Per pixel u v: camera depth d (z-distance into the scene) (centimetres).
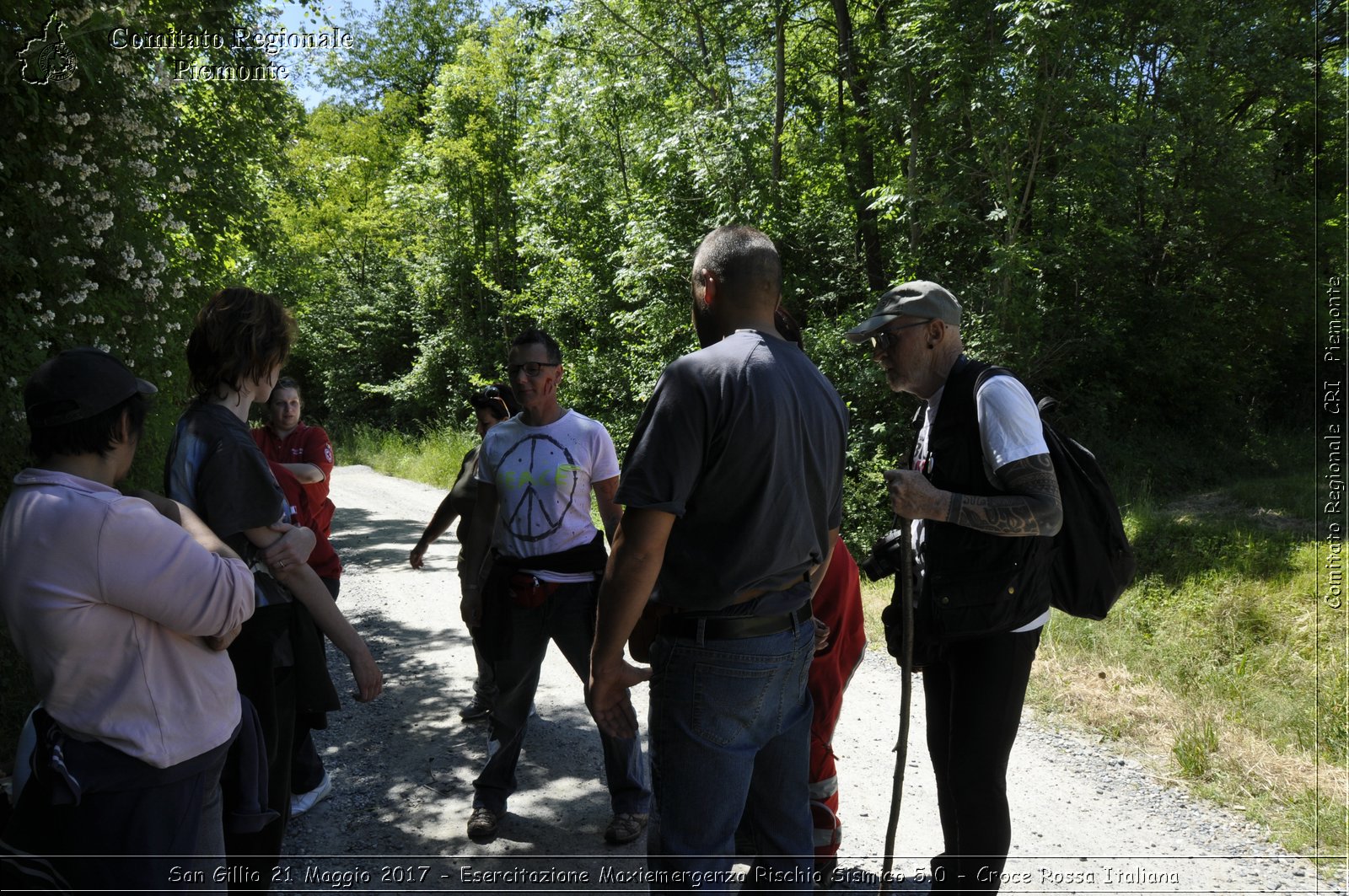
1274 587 627
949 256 1184
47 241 548
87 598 178
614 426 1606
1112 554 255
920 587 260
